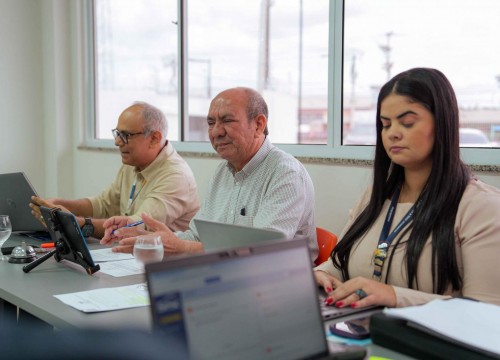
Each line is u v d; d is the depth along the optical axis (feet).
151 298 2.71
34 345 2.42
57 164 15.35
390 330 3.92
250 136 7.25
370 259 5.49
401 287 5.10
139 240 5.67
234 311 2.93
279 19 10.40
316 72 9.77
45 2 15.16
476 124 7.64
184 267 2.84
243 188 7.42
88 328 2.34
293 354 3.08
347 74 9.27
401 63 8.48
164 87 13.30
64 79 15.28
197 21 12.41
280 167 7.08
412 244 5.14
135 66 14.10
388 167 5.69
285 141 10.43
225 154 7.30
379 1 8.71
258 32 10.87
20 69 15.12
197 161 11.92
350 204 8.96
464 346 3.53
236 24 11.37
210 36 12.08
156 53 13.47
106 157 14.33
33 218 8.66
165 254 6.29
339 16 9.23
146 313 4.75
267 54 10.69
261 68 10.85
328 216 9.30
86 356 2.27
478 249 4.83
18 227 8.93
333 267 5.81
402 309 4.08
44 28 15.29
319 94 9.73
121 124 9.13
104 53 15.05
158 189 9.00
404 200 5.61
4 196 8.89
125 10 14.32
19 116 15.19
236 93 7.30
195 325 2.79
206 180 11.71
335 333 4.20
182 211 9.12
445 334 3.62
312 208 7.22
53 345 2.35
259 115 7.31
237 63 11.43
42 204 8.30
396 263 5.24
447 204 5.10
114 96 14.82
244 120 7.20
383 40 8.69
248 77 11.19
